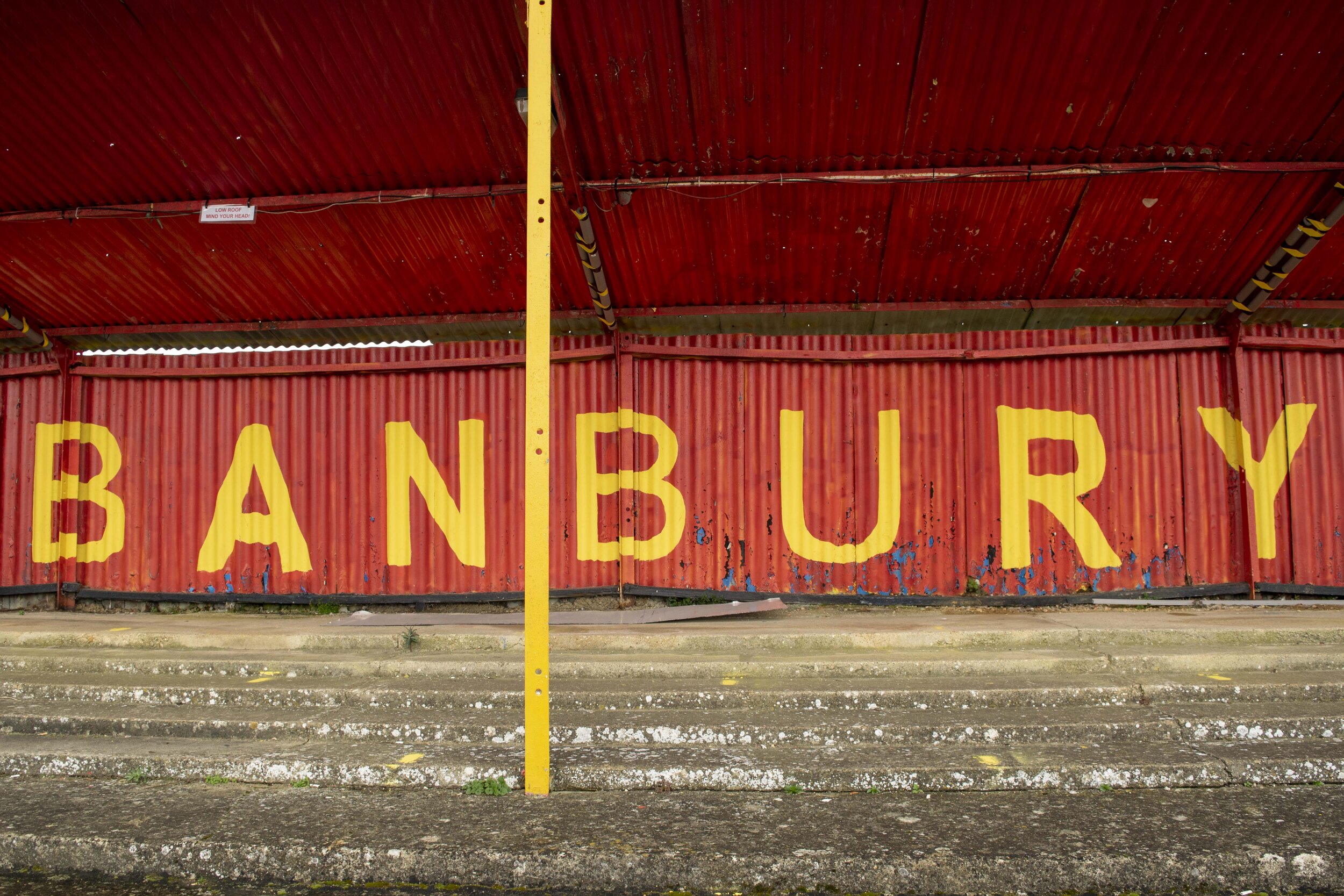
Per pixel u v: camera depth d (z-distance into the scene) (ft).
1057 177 21.49
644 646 20.33
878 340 26.43
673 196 22.49
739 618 24.35
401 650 20.88
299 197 22.70
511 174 22.06
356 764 13.85
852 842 11.26
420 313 26.96
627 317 26.27
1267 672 17.66
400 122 20.74
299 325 27.35
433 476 27.22
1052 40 18.62
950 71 19.33
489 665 18.28
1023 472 25.90
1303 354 25.86
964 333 26.27
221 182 22.49
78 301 26.71
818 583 25.95
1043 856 10.80
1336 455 25.58
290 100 20.15
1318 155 21.02
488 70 19.44
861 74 19.43
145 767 14.28
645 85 19.79
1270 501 25.46
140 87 19.75
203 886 11.21
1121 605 25.16
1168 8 17.88
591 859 10.98
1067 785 13.26
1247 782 13.32
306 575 27.43
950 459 26.08
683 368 26.66
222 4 17.99
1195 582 25.35
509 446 26.94
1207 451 25.66
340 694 16.88
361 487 27.48
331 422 27.76
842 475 26.21
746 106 20.21
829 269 24.82
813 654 19.35
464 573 26.86
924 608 25.66
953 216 23.00
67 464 28.30
